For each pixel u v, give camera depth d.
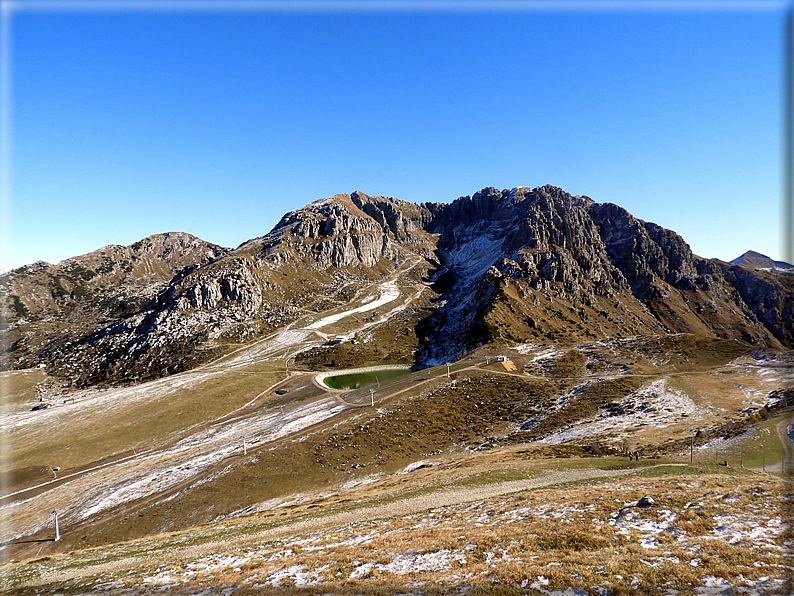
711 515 24.08
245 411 126.88
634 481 36.34
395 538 27.27
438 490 43.53
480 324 183.50
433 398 96.50
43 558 44.81
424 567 21.75
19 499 81.12
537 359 119.94
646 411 76.31
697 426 63.84
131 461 95.81
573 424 77.00
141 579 27.48
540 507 29.86
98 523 64.69
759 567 17.66
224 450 88.31
